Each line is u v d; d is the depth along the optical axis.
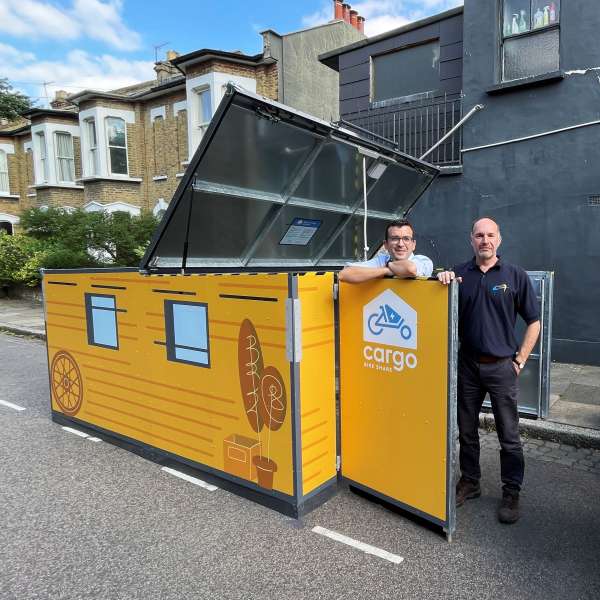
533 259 6.89
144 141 16.06
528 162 6.81
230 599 2.48
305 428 3.13
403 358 2.97
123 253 13.04
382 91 8.81
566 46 6.43
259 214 4.07
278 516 3.22
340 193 4.45
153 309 3.84
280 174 3.81
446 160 7.94
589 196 6.44
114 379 4.30
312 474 3.23
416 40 8.22
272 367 3.12
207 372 3.53
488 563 2.72
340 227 4.91
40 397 6.05
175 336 3.71
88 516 3.27
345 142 3.85
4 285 15.10
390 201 5.09
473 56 7.07
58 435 4.72
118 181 15.89
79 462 4.10
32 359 8.24
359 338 3.19
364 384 3.21
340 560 2.77
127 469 3.95
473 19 7.04
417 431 2.96
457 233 7.45
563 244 6.66
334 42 15.23
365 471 3.29
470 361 3.18
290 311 2.98
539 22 6.71
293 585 2.58
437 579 2.60
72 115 17.92
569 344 6.69
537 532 3.01
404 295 2.91
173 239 3.72
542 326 4.52
